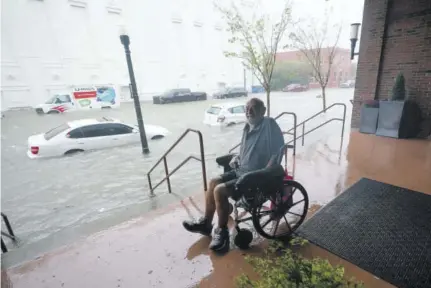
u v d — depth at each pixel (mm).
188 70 31500
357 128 7238
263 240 2465
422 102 5988
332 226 2594
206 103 22812
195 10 30656
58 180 5859
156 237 2613
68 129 7617
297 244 2334
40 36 22062
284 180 2258
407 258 2123
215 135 9773
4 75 20844
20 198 5055
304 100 21422
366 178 3777
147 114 16422
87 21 24172
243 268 2117
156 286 1994
